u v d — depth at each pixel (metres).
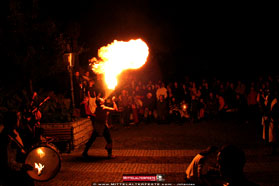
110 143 8.88
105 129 8.82
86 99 11.92
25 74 12.60
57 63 13.07
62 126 9.88
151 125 14.30
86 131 11.21
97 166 8.19
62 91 14.65
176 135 11.92
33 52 12.36
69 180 7.13
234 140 10.85
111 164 8.34
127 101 13.88
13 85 12.44
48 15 13.99
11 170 5.44
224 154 2.95
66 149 9.77
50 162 6.20
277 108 8.83
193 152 9.36
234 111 15.02
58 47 12.99
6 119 5.61
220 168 2.97
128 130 13.23
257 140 10.76
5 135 5.49
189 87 15.38
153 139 11.33
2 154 5.38
